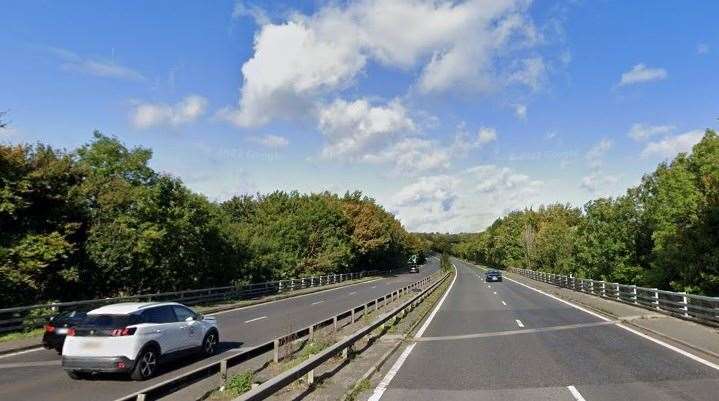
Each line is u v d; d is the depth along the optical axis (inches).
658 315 880.3
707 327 714.8
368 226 3553.2
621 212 1680.6
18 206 928.3
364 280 2965.1
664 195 1327.5
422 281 1822.1
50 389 442.0
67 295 1112.8
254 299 1493.6
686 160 1390.3
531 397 371.9
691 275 1098.7
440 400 366.9
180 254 1328.7
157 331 509.0
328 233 2901.1
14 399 404.5
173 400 374.0
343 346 479.5
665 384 400.5
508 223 4857.3
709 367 460.4
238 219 3191.4
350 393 376.8
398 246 4773.6
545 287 1934.1
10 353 643.5
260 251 1946.4
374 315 931.3
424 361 521.3
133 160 1343.5
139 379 481.4
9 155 944.3
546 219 4252.0
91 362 469.7
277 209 3011.8
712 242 1074.1
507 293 1631.4
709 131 1333.7
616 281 1681.8
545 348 593.0
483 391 392.5
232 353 619.2
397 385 415.8
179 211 1302.9
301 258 2596.0
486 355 552.7
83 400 400.5
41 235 965.8
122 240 1162.6
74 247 1087.0
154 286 1325.0
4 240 924.0
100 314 494.9
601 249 1691.7
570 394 378.0
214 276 1653.5
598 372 453.1
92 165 1331.2
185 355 558.6
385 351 570.6
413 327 797.9
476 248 6053.2
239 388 372.2
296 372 339.0
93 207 1178.6
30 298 978.7
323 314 1084.5
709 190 1104.8
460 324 842.2
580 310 1055.6
